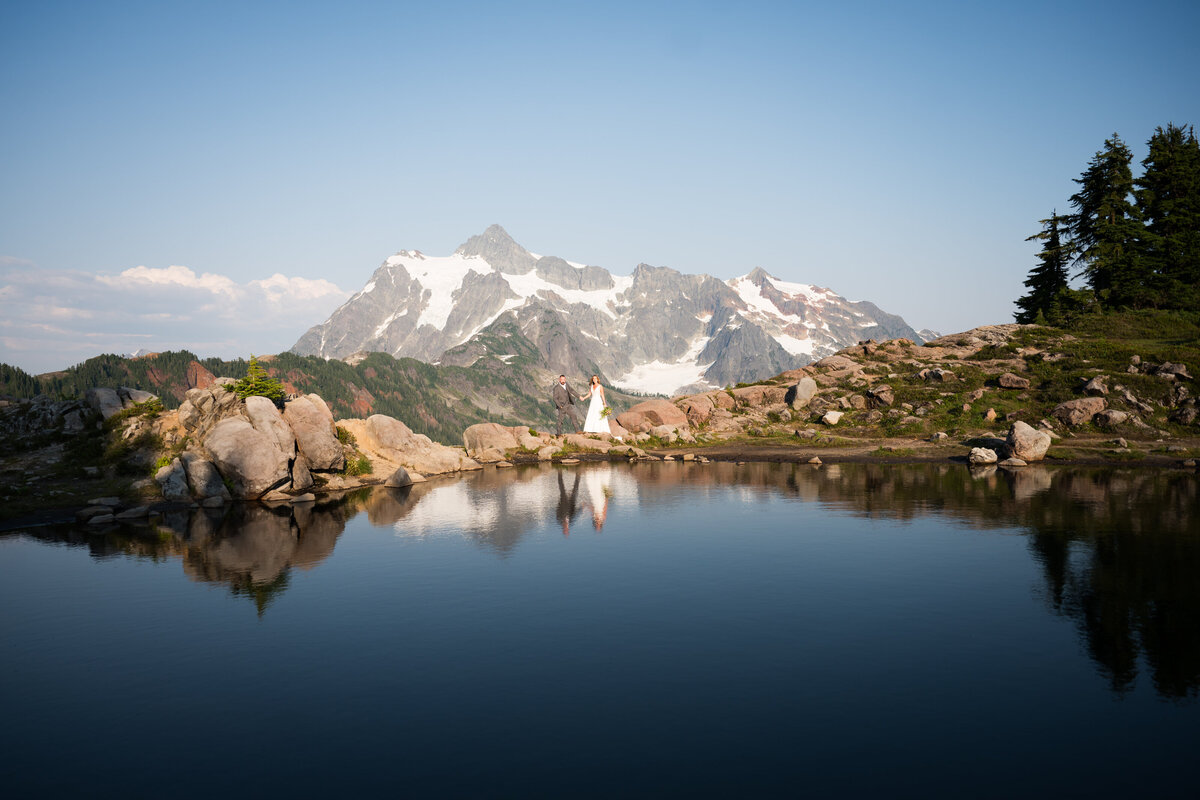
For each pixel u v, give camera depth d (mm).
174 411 31641
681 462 40125
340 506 25391
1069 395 44531
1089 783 6797
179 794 6820
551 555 16688
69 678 9688
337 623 11859
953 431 43750
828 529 19406
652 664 9891
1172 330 57781
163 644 10969
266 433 28250
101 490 26578
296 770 7230
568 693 8977
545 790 6734
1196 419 39688
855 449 42094
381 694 9039
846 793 6629
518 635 11148
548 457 42406
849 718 8195
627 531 19516
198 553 17484
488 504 25078
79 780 7121
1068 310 67562
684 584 13977
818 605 12492
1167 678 9164
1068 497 23969
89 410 31672
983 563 15172
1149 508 21375
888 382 52156
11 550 18141
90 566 16188
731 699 8727
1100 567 14500
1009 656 9977
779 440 46344
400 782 6949
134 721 8422
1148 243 69000
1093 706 8430
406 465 36000
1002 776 6941
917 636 10844
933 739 7691
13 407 32156
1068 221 74562
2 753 7688
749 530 19438
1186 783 6785
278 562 16344
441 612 12367
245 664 10117
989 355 54438
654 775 6992
